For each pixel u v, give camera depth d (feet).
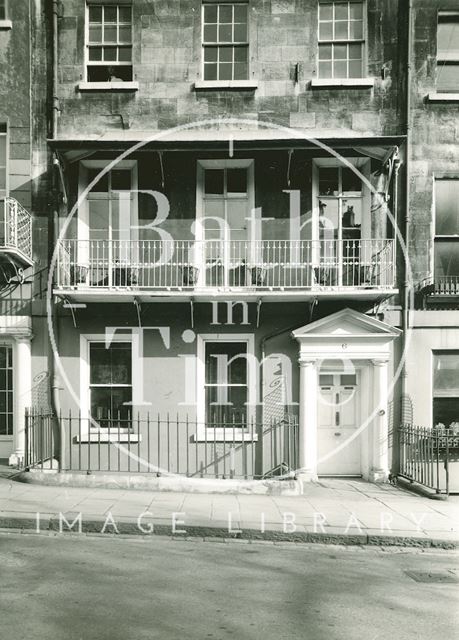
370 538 24.41
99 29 39.42
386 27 38.83
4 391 38.83
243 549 23.03
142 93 38.73
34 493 30.42
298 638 14.55
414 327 38.22
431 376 38.14
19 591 17.33
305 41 38.86
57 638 14.14
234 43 39.32
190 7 38.93
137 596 17.21
